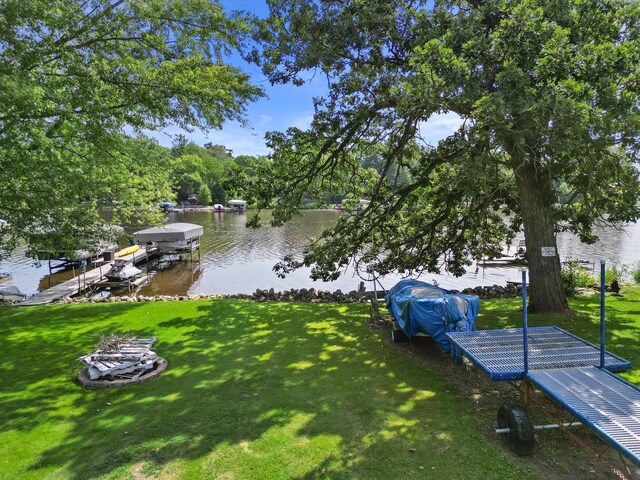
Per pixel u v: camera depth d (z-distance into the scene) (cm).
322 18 948
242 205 7212
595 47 679
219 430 487
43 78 709
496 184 912
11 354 771
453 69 722
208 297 1344
